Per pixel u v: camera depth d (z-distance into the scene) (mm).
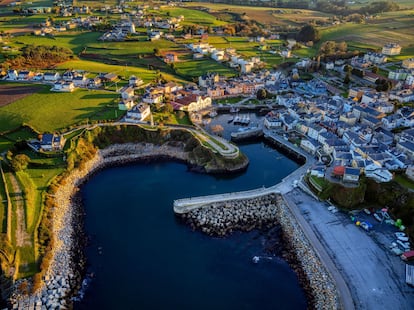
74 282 103000
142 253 115000
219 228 124875
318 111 198375
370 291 95688
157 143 173750
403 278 99688
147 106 189625
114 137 173125
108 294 100750
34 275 100125
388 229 117188
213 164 159750
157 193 144625
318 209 127312
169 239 120750
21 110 187500
